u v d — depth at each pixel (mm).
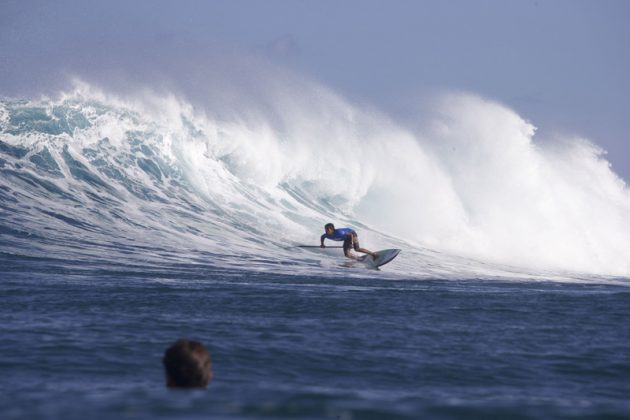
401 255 107000
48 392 24516
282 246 97812
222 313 44656
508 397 26812
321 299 53156
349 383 28578
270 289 59031
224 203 113625
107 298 49156
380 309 49312
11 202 95062
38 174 103250
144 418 12070
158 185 111438
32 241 82062
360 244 112500
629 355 35688
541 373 31562
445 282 77062
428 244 121625
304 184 125000
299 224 115562
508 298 59938
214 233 99938
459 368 31812
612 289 78000
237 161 120438
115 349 32906
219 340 35812
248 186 119938
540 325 44875
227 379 28375
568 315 50125
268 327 40125
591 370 32344
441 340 38312
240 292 55656
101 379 27578
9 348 32125
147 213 102500
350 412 14266
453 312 49469
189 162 116312
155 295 51719
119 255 80250
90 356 31359
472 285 75000
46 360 30250
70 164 106938
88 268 69188
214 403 13539
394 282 72312
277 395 17578
